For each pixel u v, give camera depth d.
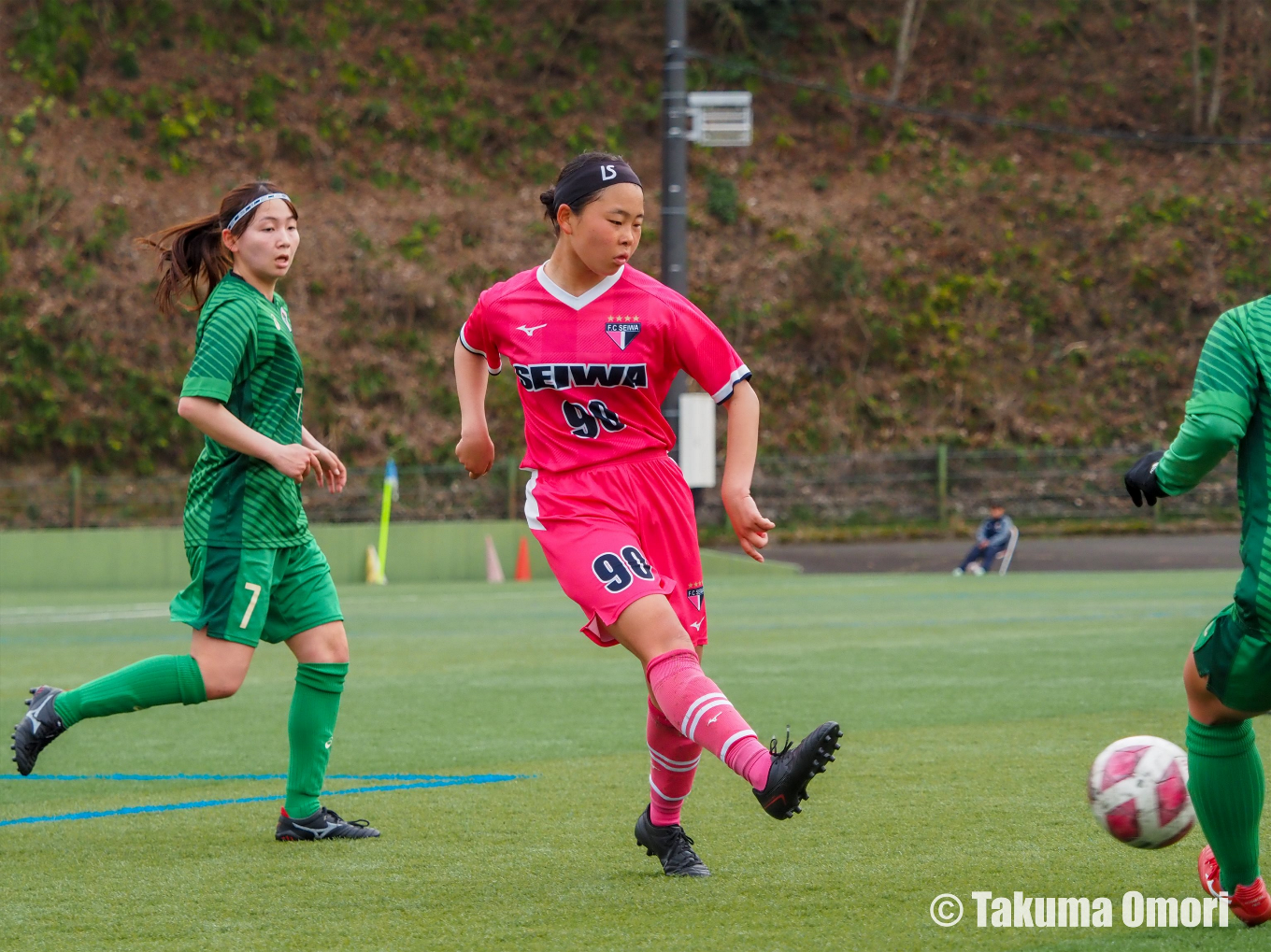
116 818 19.69
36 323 106.62
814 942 12.93
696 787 21.36
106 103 119.62
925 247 130.50
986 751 24.20
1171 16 147.12
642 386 15.26
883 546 107.94
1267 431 11.98
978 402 123.94
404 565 92.00
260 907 14.59
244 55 126.75
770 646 43.47
